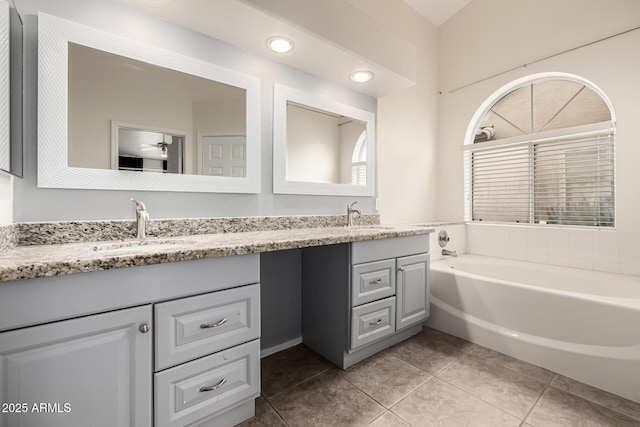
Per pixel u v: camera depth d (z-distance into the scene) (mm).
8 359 720
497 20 2719
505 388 1450
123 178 1347
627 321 1379
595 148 2238
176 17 1441
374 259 1695
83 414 818
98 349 839
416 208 2941
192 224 1524
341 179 2248
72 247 1097
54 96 1187
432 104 3125
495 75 2738
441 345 1924
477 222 2922
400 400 1361
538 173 2561
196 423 1032
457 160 3039
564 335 1572
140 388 903
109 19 1313
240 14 1423
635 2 1987
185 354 994
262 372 1621
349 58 1849
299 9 1541
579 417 1240
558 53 2340
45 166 1167
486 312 1908
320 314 1820
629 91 2012
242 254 1133
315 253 1860
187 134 1529
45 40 1169
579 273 2129
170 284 964
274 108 1859
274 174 1866
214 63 1613
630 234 2020
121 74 1347
